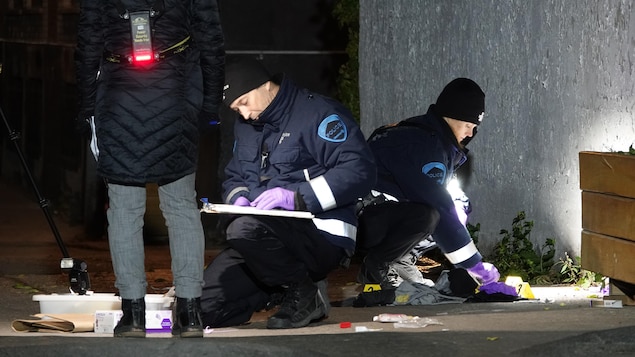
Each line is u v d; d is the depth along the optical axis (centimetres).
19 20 6675
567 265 2481
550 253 2569
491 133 2820
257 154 1942
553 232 2583
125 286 1727
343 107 1931
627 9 2328
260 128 1941
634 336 1708
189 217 1745
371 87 3475
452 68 2994
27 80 6456
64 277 2714
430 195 2241
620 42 2350
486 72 2834
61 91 5700
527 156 2677
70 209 5278
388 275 2284
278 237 1856
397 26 3291
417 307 2142
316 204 1858
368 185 1886
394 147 2258
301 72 4588
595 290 2344
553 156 2575
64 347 1606
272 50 4562
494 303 2169
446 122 2291
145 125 1677
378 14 3412
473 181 2911
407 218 2236
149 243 4250
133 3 1678
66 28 5688
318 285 1956
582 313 1953
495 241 2811
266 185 1938
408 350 1606
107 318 1808
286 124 1912
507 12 2742
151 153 1678
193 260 1744
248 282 1950
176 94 1691
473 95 2272
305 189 1856
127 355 1616
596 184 2211
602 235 2202
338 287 2580
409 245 2258
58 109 5738
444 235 2242
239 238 1841
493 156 2816
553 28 2569
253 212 1814
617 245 2155
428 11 3108
